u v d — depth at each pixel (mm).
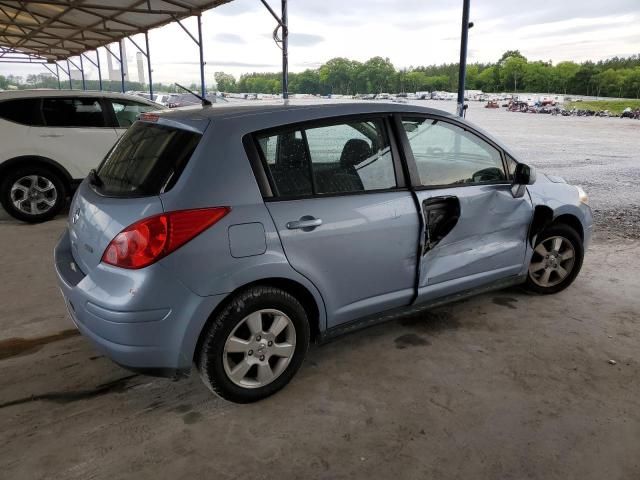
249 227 2387
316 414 2549
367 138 2867
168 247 2211
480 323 3613
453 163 3234
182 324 2289
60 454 2246
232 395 2535
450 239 3211
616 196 8203
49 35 19984
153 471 2146
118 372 2965
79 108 6562
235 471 2152
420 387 2801
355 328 2947
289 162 2586
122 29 17047
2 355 3129
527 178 3400
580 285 4383
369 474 2139
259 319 2518
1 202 6184
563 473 2152
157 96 23500
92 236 2447
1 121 6090
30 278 4410
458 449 2293
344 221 2688
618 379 2896
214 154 2381
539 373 2953
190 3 11688
